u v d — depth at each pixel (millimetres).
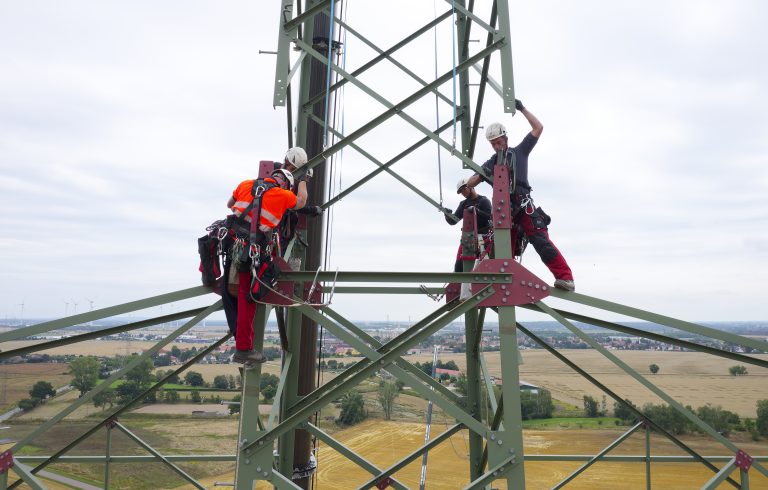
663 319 5719
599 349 5531
